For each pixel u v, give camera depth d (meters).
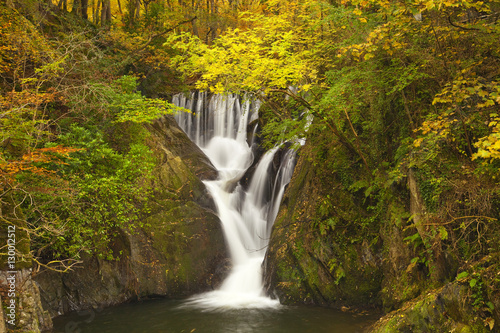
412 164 7.10
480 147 4.44
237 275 10.79
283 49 7.86
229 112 17.73
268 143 11.30
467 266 5.88
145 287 10.10
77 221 8.47
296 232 9.73
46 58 9.91
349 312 8.34
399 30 6.52
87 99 10.37
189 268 10.77
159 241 10.64
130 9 22.86
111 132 11.09
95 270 9.56
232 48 7.87
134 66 17.08
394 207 7.98
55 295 8.85
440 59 7.20
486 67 6.88
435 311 5.59
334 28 9.13
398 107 8.42
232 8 23.72
